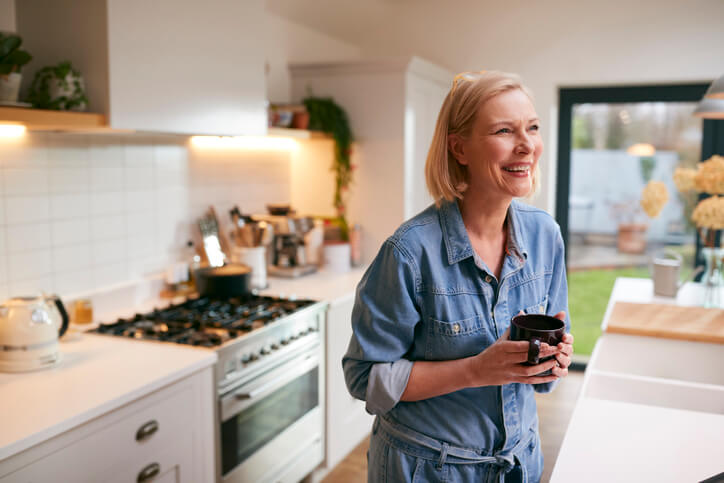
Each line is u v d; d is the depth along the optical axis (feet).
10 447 4.81
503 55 14.35
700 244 13.84
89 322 8.19
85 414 5.41
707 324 7.36
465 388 4.00
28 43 7.15
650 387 5.94
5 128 7.26
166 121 7.47
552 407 12.82
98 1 6.63
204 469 7.12
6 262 7.40
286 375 8.57
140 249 9.39
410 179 12.46
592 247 14.80
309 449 9.43
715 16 12.82
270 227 10.68
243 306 9.08
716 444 4.55
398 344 3.97
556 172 14.76
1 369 6.36
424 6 14.75
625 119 14.16
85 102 6.77
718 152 13.52
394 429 4.17
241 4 8.68
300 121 11.73
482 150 3.70
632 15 13.35
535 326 3.77
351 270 12.35
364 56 15.37
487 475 4.07
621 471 4.15
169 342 7.39
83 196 8.39
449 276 3.94
